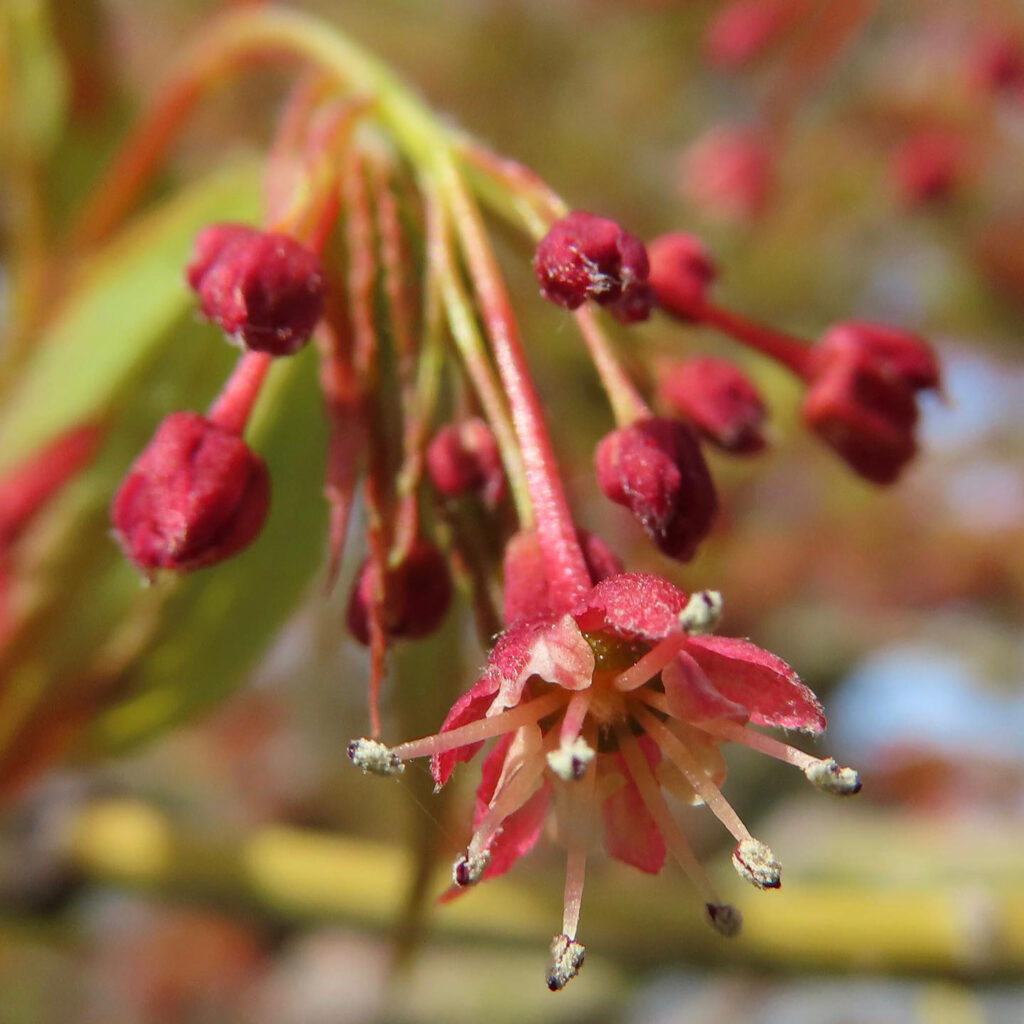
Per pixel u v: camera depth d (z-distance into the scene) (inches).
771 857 2.4
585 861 2.4
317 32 2.9
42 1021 6.4
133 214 3.4
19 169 3.5
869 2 5.1
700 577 3.9
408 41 6.2
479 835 2.4
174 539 2.5
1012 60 5.3
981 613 6.5
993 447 6.2
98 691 3.0
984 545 6.2
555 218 2.7
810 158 5.7
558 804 2.5
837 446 2.9
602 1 6.2
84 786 3.6
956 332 6.0
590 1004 4.9
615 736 2.5
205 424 2.6
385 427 2.6
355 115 2.7
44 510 3.0
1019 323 5.9
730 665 2.5
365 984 5.9
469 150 2.7
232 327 2.5
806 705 2.4
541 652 2.4
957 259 5.8
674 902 3.3
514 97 6.2
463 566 2.6
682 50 6.2
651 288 2.5
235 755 6.1
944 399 2.9
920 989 3.2
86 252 3.3
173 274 3.1
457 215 2.6
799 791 5.2
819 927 3.3
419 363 2.6
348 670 6.2
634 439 2.5
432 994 5.0
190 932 6.3
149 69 5.6
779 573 5.9
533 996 4.9
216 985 6.3
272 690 6.2
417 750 2.4
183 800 5.5
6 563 3.0
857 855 4.2
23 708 3.0
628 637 2.5
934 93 5.7
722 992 5.1
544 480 2.5
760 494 6.0
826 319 5.9
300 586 3.0
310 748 6.2
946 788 6.3
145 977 6.3
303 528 3.0
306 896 3.4
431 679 2.7
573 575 2.5
